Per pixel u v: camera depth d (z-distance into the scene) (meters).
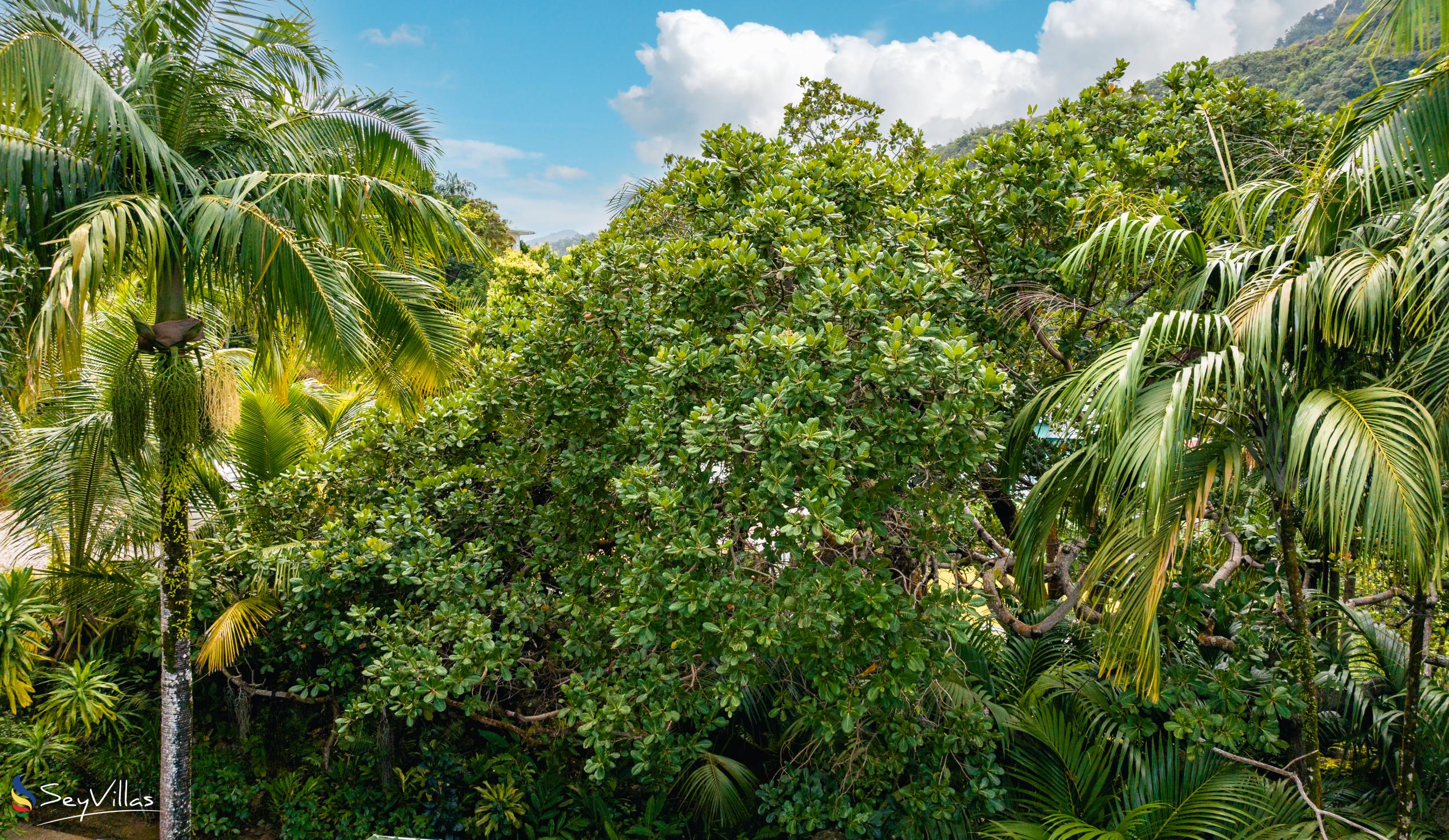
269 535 6.76
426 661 5.23
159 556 7.53
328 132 5.80
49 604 6.47
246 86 5.36
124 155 4.86
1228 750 4.88
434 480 6.38
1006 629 6.03
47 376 5.40
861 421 4.33
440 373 6.35
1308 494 3.85
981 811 5.01
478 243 6.12
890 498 4.33
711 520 4.20
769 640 3.88
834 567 4.11
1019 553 4.94
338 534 6.20
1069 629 6.11
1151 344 4.26
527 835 5.82
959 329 4.62
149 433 5.57
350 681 6.39
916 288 4.54
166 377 5.16
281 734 6.74
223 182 5.19
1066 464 4.69
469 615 5.39
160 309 5.27
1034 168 5.77
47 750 6.24
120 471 6.27
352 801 6.22
